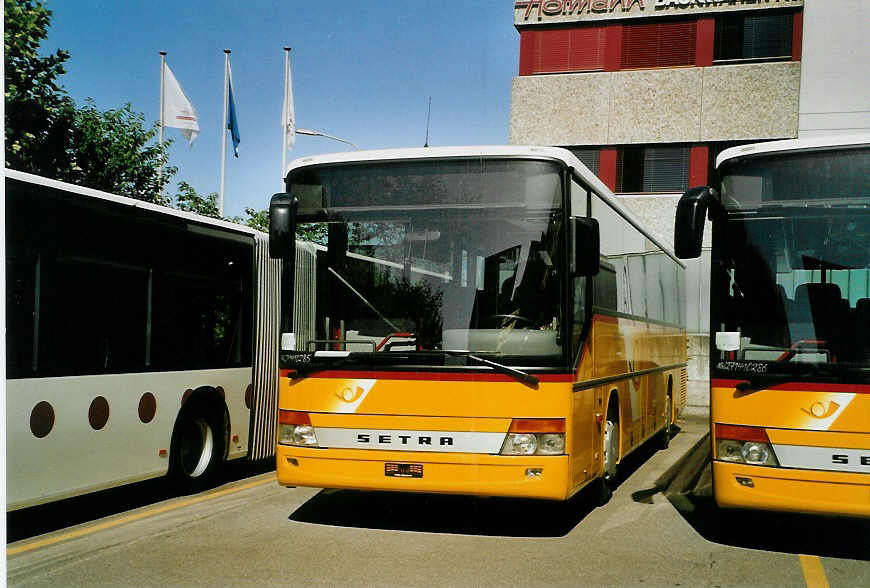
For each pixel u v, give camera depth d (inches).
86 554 257.9
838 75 895.1
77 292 296.8
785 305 263.6
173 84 901.8
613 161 989.8
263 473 430.3
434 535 288.8
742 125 945.5
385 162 291.6
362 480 275.7
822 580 237.6
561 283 274.8
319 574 235.6
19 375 269.9
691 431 670.5
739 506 260.2
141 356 329.1
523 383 268.4
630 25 989.2
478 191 284.4
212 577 232.4
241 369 396.5
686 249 261.1
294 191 297.3
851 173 266.5
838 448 249.0
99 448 304.3
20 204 273.9
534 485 264.7
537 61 1018.1
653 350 472.1
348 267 288.0
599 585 229.3
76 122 541.0
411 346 277.9
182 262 356.2
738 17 954.7
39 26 476.4
